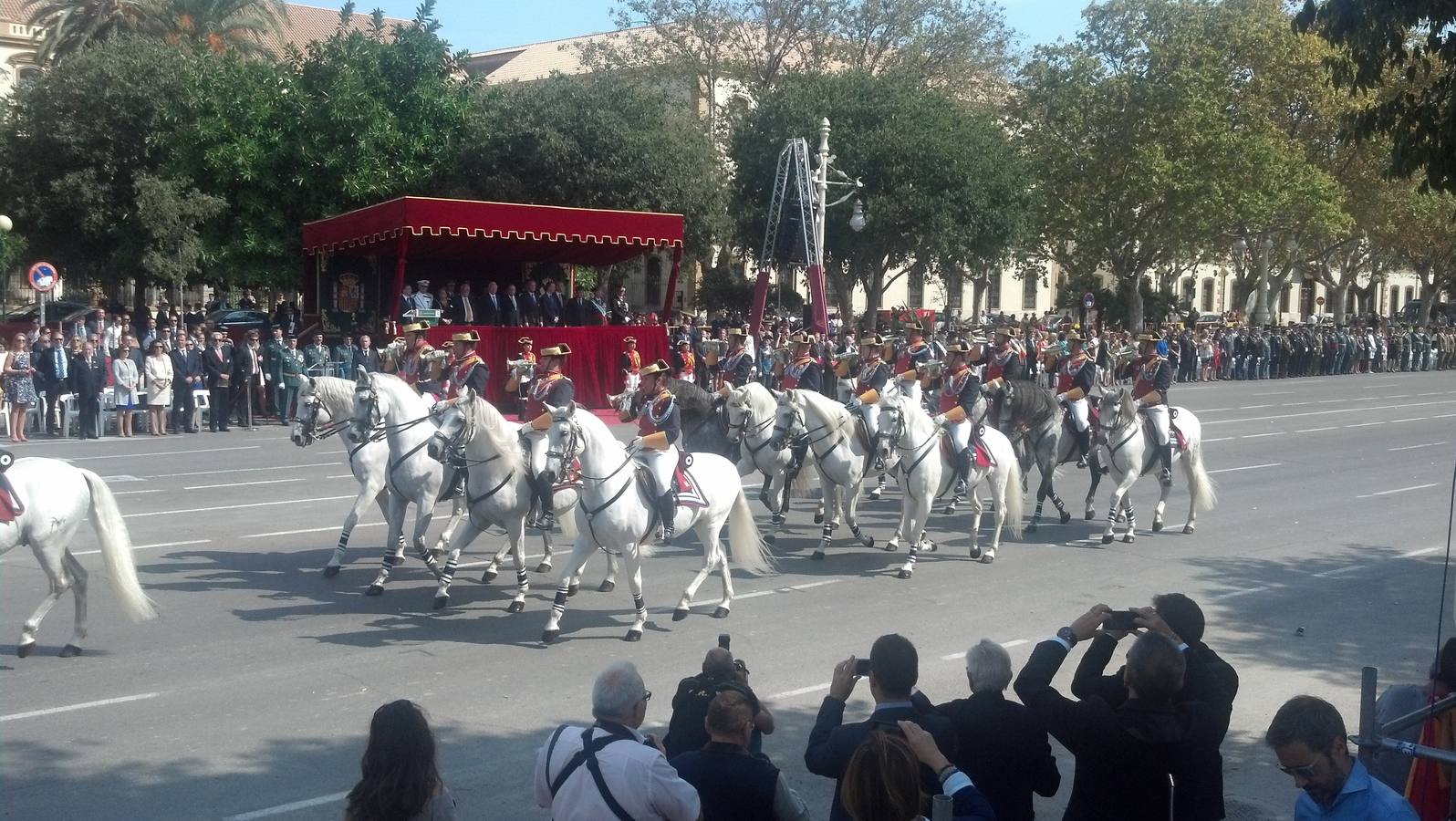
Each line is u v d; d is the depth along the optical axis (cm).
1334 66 1057
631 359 3031
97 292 4725
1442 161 1009
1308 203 5250
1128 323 5716
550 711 959
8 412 2470
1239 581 1466
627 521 1148
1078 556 1603
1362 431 3131
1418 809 585
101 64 3741
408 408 1341
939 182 4600
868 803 449
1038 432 1797
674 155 4128
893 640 570
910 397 1569
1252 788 847
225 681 1012
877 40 5425
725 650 657
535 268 3550
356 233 2964
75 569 1080
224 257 3603
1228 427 3194
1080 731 557
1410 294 9862
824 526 1573
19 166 3816
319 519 1725
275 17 4725
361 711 948
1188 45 5147
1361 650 1179
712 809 524
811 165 4519
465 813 767
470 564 1490
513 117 3975
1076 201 5388
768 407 1678
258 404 3023
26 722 908
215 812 757
